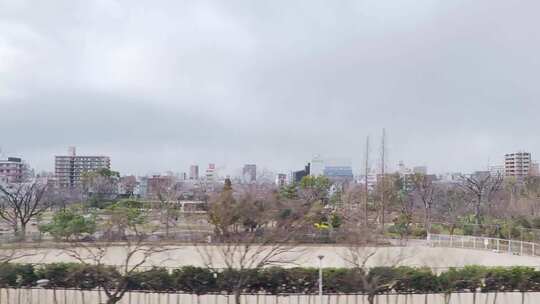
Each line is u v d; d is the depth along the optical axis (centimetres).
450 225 5778
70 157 14850
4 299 2383
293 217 2520
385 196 5550
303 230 3369
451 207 6500
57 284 2291
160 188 7362
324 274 2295
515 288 2330
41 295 2477
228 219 2266
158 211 5178
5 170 12581
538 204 5475
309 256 3512
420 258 3127
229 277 2228
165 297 2461
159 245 2930
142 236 3183
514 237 4834
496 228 5066
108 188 9112
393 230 5009
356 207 5816
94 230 3797
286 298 2436
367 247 2808
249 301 2408
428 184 7325
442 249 3925
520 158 13462
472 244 4775
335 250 3819
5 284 2264
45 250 3356
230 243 2241
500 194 6731
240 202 2298
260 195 2609
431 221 6119
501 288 2325
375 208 5966
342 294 2319
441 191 7556
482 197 7212
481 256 4066
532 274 2342
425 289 2264
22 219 5038
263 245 2322
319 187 7088
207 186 9744
